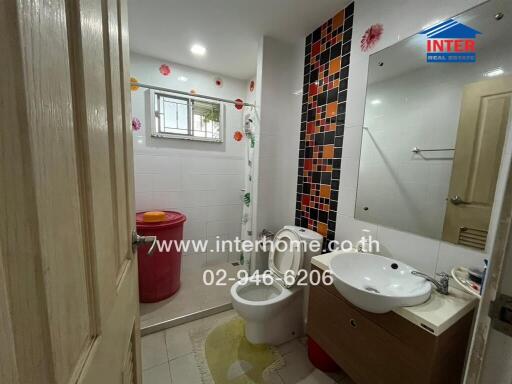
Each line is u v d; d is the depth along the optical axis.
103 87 0.41
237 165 2.54
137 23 1.63
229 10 1.50
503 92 0.85
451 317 0.81
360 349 1.03
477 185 0.93
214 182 2.44
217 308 1.83
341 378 1.31
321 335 1.26
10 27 0.19
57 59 0.26
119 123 0.55
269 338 1.50
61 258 0.27
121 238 0.56
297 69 1.87
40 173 0.22
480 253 0.92
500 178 0.87
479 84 0.91
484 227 0.91
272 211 2.00
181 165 2.27
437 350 0.77
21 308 0.20
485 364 0.41
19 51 0.19
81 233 0.33
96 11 0.38
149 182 2.14
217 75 2.36
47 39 0.24
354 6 1.39
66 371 0.27
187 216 2.35
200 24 1.64
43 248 0.23
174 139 2.21
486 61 0.89
